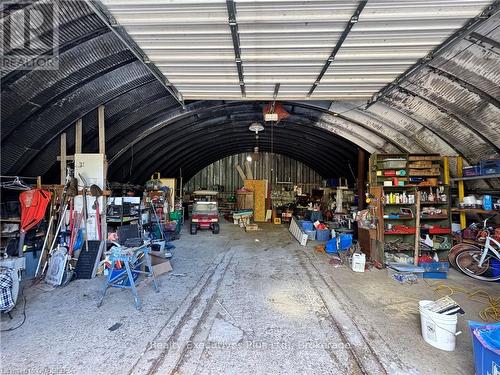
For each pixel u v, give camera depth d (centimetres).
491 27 272
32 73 344
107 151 647
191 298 352
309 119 717
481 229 480
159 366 216
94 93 434
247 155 1499
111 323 284
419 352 239
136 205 609
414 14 238
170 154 1008
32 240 439
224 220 1266
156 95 523
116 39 340
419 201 499
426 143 562
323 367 218
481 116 412
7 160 444
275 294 368
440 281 430
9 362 218
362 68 345
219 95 448
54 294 360
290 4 228
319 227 794
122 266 376
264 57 318
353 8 233
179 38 281
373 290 387
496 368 178
